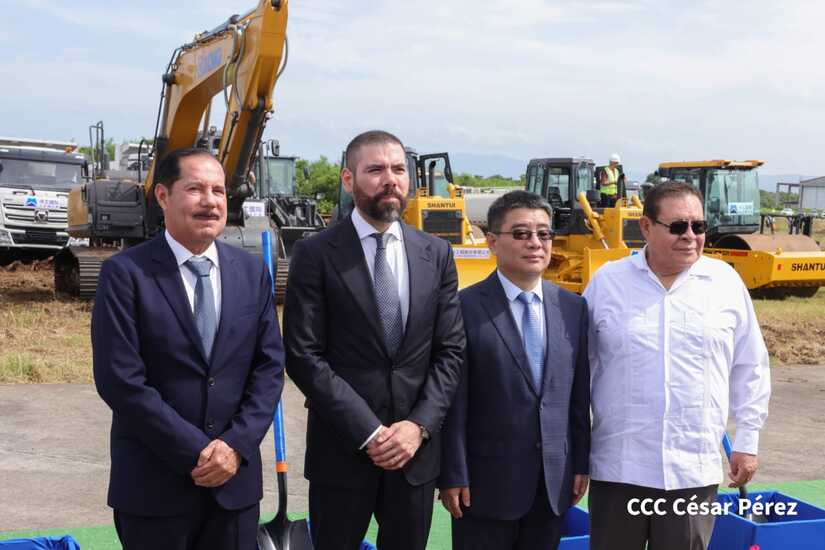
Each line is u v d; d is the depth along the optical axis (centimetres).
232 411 300
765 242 1597
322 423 320
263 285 315
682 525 327
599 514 339
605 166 1499
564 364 329
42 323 1098
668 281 335
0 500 512
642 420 326
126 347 287
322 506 320
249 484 301
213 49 1084
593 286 347
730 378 347
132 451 294
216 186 301
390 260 323
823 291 1820
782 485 573
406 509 317
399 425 308
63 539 384
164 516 291
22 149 1817
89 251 1268
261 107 1027
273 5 985
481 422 328
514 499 323
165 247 302
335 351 317
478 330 329
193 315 297
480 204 2489
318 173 3897
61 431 655
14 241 1753
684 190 325
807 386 896
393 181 312
